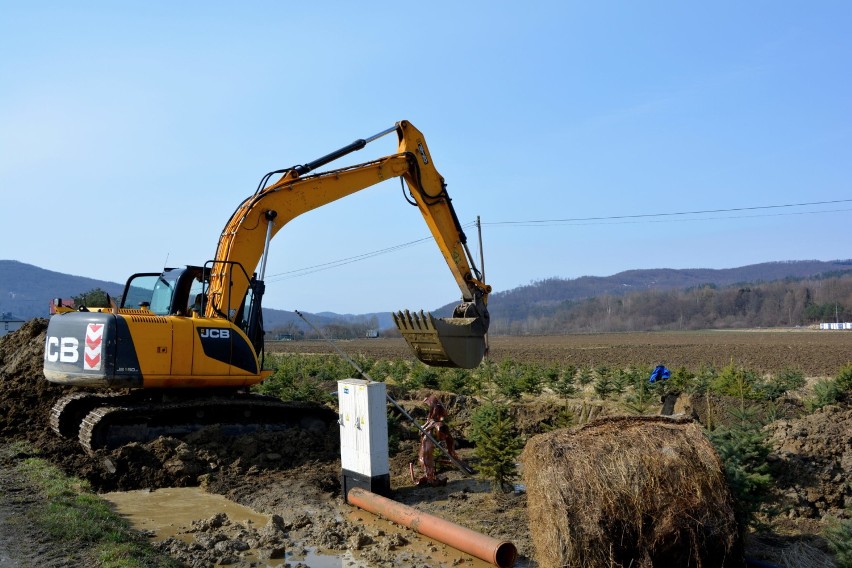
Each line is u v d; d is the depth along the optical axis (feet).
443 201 50.55
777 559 25.20
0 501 32.24
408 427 51.49
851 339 230.89
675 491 22.24
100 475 38.96
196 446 43.06
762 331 379.76
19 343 65.82
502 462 35.76
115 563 24.67
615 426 24.34
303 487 37.93
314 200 48.08
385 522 32.55
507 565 25.99
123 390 51.42
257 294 47.26
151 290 50.60
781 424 34.76
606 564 21.39
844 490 29.53
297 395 66.85
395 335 429.79
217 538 29.96
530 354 165.37
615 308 593.83
